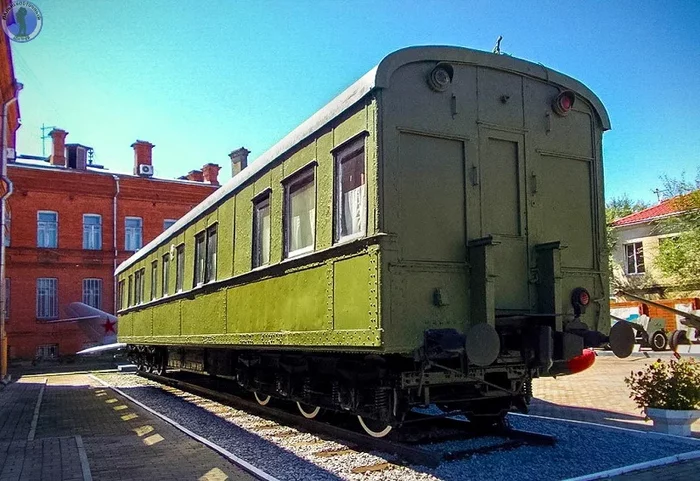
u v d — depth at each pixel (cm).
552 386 1245
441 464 564
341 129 616
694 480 514
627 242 2989
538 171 632
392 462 582
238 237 921
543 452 606
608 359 1927
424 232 560
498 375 661
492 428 693
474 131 599
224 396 1104
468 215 584
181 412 982
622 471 536
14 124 2347
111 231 3064
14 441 741
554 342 581
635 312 2612
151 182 3162
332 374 714
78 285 2977
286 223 750
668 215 2756
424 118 574
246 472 564
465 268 574
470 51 601
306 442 695
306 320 671
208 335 1030
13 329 2814
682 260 2656
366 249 554
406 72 571
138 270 1717
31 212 2905
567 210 647
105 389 1439
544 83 650
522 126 628
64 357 2803
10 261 2842
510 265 599
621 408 935
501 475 529
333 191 625
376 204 540
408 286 541
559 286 596
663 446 633
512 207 613
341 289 598
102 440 739
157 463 606
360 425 776
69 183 2977
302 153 710
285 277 736
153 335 1467
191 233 1185
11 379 1892
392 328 527
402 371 580
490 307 552
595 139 678
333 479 532
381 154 545
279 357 839
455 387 645
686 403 699
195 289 1109
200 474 559
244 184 905
